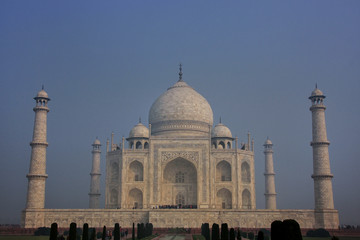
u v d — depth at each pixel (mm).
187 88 166875
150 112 165750
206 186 140750
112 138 152625
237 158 142875
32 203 123938
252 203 145625
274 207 167250
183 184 147250
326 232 108062
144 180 141750
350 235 112188
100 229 121188
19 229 116375
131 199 143500
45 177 128000
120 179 142125
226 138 152500
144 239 90375
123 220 125625
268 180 169375
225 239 63594
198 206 138875
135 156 143875
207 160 142750
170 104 159375
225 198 143375
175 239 90250
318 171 126000
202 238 93562
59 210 125750
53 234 62594
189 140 144625
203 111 161125
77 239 87438
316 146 127812
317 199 124875
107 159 148125
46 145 130000
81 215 125812
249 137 153250
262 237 49438
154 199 140000
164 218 123625
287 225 39250
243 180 146875
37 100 131875
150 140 145125
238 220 124000
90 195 165250
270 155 171875
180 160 145625
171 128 156625
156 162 143250
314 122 129500
